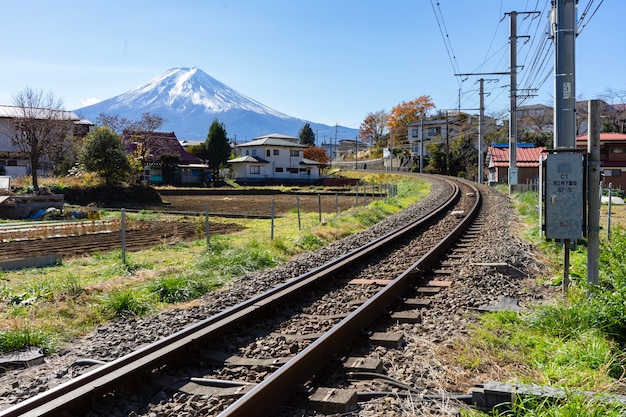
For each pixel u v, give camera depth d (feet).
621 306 20.20
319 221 68.03
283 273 34.53
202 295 30.14
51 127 125.18
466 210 82.23
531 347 19.07
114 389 15.51
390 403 14.61
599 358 17.01
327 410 14.29
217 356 18.54
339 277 33.09
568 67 30.76
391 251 43.86
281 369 14.96
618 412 12.71
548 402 13.57
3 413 13.35
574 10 30.71
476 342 19.42
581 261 32.71
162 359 17.28
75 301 27.48
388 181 206.39
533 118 270.26
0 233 61.52
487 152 225.15
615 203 99.40
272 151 254.47
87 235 63.87
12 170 168.45
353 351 18.92
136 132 195.72
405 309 25.30
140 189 131.44
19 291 29.94
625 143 159.33
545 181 25.85
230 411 12.52
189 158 239.50
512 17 108.88
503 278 30.83
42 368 18.78
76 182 129.08
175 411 14.62
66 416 14.08
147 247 52.37
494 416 13.61
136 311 26.50
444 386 15.80
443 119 304.30
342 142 458.91
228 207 114.32
